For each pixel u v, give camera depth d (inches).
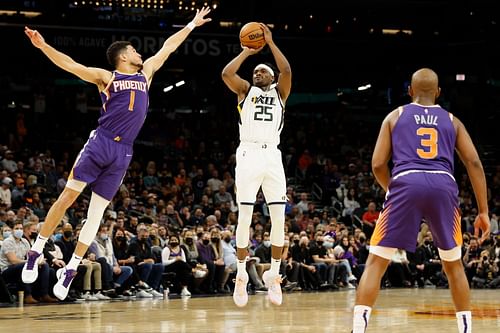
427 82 211.5
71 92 1061.8
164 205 711.1
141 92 252.8
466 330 202.4
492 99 1139.9
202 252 599.2
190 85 1137.4
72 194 247.3
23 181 670.5
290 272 655.8
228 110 1089.4
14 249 481.4
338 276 698.2
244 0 994.7
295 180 984.3
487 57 1111.6
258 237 668.1
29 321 338.0
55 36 943.0
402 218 199.0
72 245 517.0
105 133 249.0
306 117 1182.9
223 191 797.9
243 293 289.3
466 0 1014.4
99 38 948.6
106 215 606.9
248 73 1042.7
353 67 1146.7
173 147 984.3
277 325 318.0
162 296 558.3
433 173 200.1
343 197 901.2
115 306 445.1
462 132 207.8
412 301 500.1
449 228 200.7
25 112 982.4
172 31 964.6
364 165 1013.2
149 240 580.1
